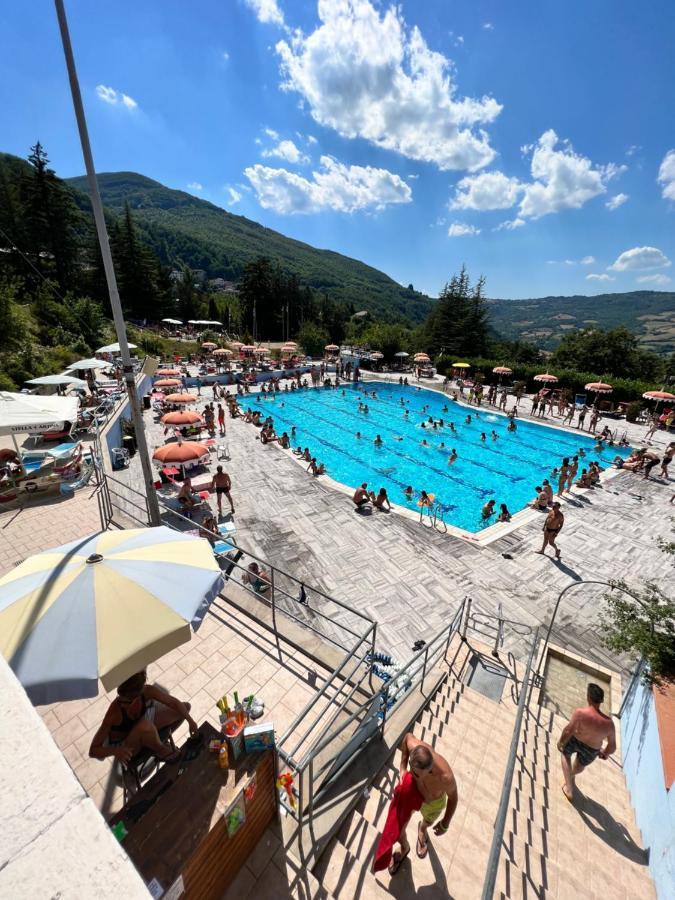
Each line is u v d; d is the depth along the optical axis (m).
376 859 3.37
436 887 3.46
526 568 10.90
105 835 1.00
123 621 3.27
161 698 3.54
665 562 11.38
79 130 5.96
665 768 4.08
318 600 9.34
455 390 34.44
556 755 5.65
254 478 16.16
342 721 4.83
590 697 4.61
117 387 24.97
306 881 3.18
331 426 25.91
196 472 16.36
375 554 11.23
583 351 51.69
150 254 57.12
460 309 51.28
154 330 53.72
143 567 3.75
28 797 1.06
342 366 40.84
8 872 0.92
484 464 20.44
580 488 16.41
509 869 3.76
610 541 12.41
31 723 1.25
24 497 10.81
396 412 29.55
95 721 4.67
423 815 3.51
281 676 5.35
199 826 2.71
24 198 44.34
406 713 5.54
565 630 8.78
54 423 10.33
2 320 22.02
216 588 3.87
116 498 12.17
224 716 3.18
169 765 3.03
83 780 4.02
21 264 41.34
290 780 3.43
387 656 7.30
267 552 11.16
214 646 5.77
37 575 3.60
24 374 21.05
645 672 5.23
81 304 36.56
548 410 29.22
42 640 3.09
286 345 45.16
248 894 3.08
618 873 3.95
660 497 15.68
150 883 2.49
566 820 4.52
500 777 4.95
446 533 12.54
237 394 31.14
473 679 7.26
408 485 18.05
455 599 9.59
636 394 27.42
